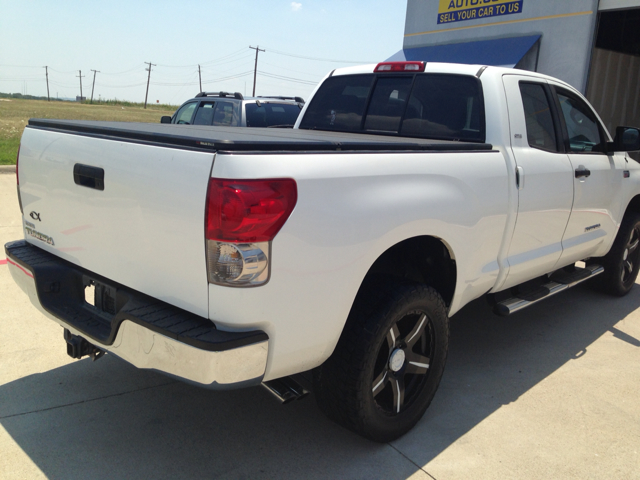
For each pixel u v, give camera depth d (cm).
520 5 1001
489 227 304
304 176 206
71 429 275
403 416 272
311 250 209
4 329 384
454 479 249
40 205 281
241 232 191
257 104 867
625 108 1101
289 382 240
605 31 948
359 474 250
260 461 256
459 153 287
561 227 380
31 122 297
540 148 356
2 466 244
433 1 1161
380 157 240
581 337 425
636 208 515
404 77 380
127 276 233
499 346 403
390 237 240
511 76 345
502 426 296
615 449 279
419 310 263
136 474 243
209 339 195
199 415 293
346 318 233
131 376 332
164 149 209
